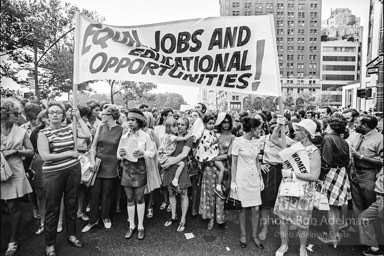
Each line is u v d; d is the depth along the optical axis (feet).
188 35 11.49
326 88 295.28
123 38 11.53
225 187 12.35
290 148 10.19
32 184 13.10
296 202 10.07
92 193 12.35
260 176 11.40
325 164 11.32
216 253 10.57
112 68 11.50
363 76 93.81
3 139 10.07
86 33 11.39
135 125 11.53
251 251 10.72
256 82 11.09
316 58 289.33
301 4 285.64
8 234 11.97
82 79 11.28
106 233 12.10
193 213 14.01
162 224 13.14
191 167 13.78
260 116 16.34
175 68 11.59
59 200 10.27
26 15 57.57
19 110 10.28
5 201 10.50
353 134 14.01
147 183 12.50
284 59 289.53
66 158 10.39
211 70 11.47
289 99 231.09
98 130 12.55
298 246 11.03
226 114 12.28
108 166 12.30
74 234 11.05
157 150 13.48
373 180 11.41
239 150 11.18
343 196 11.19
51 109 10.12
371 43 86.69
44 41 64.59
